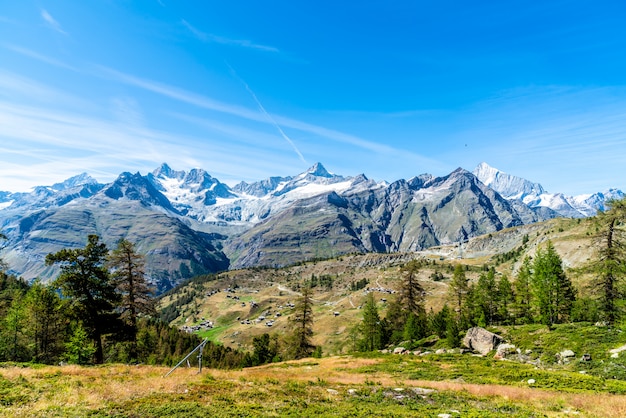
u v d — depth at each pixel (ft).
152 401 63.87
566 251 585.63
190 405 61.98
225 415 58.29
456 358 157.28
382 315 617.62
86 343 152.66
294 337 243.40
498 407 72.02
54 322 177.68
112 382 75.87
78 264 131.85
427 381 102.32
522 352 160.35
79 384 72.84
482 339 184.44
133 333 146.10
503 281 283.38
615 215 159.02
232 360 379.14
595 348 139.33
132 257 148.97
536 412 67.15
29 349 175.83
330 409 66.74
